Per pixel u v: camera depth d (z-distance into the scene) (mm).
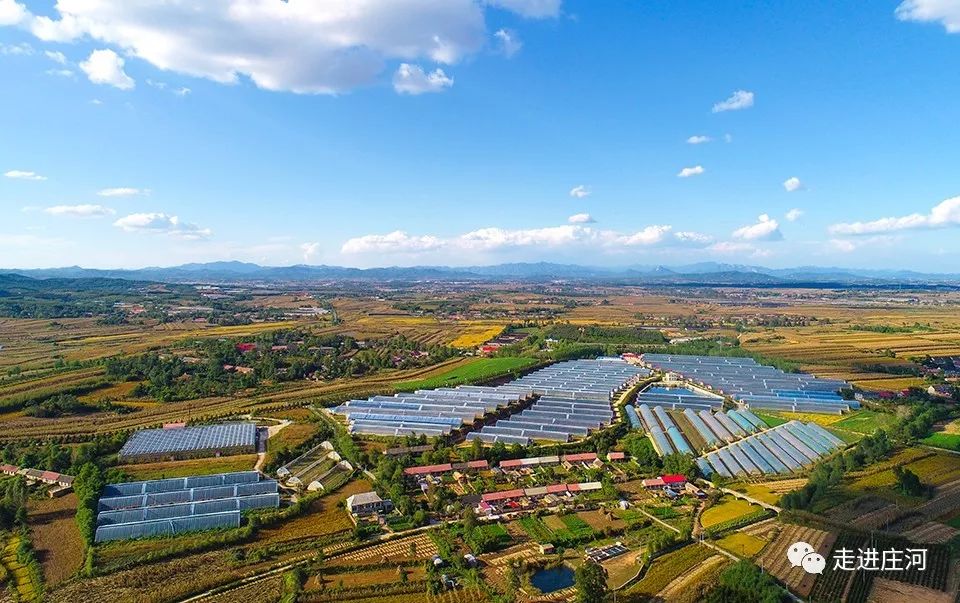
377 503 154625
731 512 152125
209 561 129625
